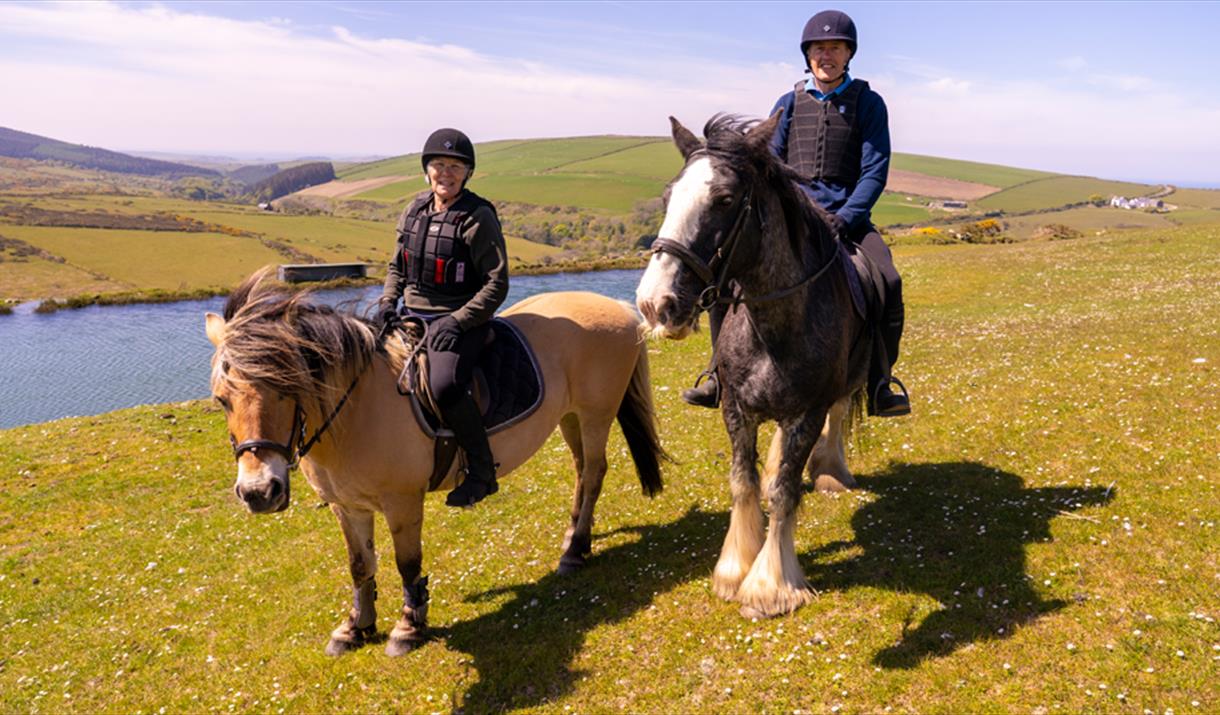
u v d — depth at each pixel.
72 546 8.25
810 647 4.51
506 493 8.40
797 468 4.87
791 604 4.90
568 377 5.74
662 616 5.16
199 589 6.89
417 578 5.15
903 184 170.88
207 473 10.56
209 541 8.13
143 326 37.91
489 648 5.12
